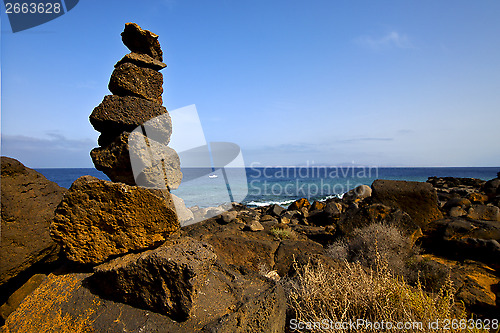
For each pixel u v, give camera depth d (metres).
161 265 2.18
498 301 3.70
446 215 8.12
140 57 2.67
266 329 2.58
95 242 2.46
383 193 7.77
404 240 5.54
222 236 6.46
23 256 3.28
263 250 5.92
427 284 4.39
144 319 2.21
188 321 2.21
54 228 2.41
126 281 2.31
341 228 6.61
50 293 2.53
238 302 2.48
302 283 3.50
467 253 5.97
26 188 3.45
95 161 2.57
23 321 2.33
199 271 2.22
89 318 2.24
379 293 3.01
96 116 2.48
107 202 2.39
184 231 6.97
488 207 7.55
